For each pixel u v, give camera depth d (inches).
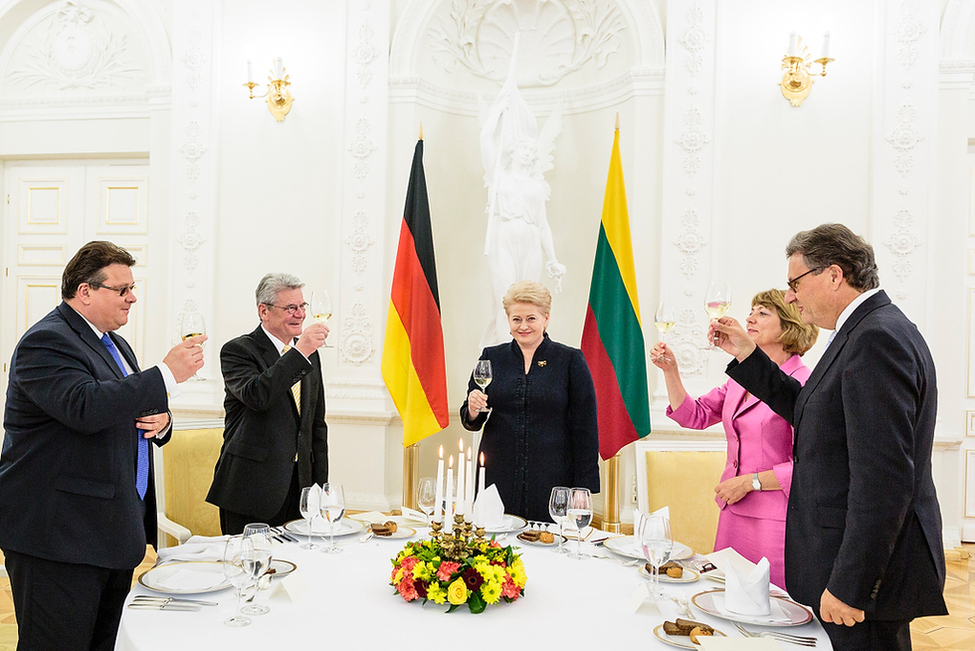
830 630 63.7
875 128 176.6
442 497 76.9
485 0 208.1
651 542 60.7
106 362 80.7
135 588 64.9
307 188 200.1
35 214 226.1
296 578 64.6
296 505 104.8
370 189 195.9
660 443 110.9
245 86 202.8
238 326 202.2
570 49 208.5
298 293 107.1
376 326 195.2
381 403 192.5
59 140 219.9
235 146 203.3
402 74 197.0
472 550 63.6
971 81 181.6
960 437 175.3
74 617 75.0
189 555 75.5
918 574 59.8
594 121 202.1
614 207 173.2
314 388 108.1
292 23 201.0
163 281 209.6
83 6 218.7
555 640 55.2
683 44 184.4
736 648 51.7
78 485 74.7
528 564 75.1
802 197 180.2
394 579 63.8
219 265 203.3
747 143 182.2
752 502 84.0
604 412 168.7
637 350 169.2
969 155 192.2
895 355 59.4
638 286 187.5
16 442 75.2
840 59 178.9
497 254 183.6
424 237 169.5
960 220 178.9
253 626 56.6
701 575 71.9
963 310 179.2
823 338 175.8
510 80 187.3
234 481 99.5
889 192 176.2
